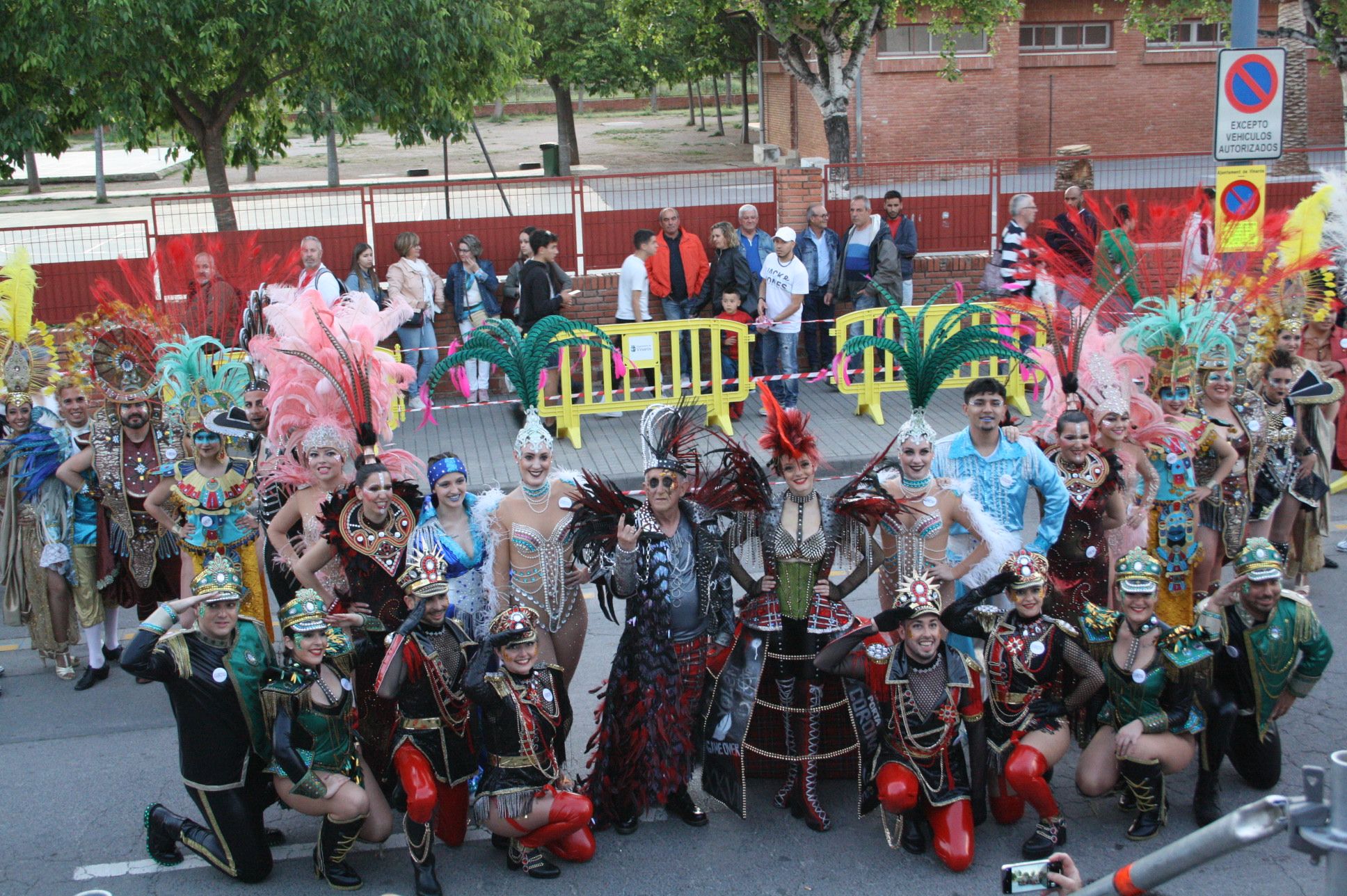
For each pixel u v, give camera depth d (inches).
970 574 237.5
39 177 1520.7
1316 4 895.7
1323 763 237.1
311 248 482.9
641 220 593.9
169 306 365.4
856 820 224.4
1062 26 1205.1
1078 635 211.6
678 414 220.5
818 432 475.2
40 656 311.4
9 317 294.7
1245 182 376.5
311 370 249.8
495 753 204.7
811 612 219.9
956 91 1167.0
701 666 222.5
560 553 227.9
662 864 212.1
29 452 286.2
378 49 569.0
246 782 208.2
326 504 225.1
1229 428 277.0
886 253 511.8
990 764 220.5
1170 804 226.1
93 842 223.1
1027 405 489.7
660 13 1067.9
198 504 268.4
